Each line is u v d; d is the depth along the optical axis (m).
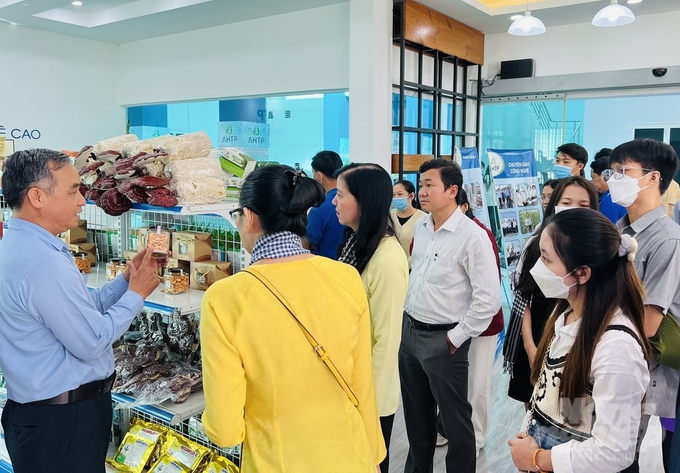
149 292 1.95
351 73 5.01
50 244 1.76
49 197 1.74
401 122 5.15
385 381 1.90
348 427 1.40
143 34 6.82
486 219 5.64
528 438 1.35
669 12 5.34
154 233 1.98
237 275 1.35
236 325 1.29
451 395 2.48
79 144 7.15
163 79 7.02
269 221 1.39
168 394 2.21
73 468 1.83
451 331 2.44
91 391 1.87
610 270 1.25
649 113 9.23
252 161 2.62
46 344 1.76
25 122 6.56
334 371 1.36
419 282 2.59
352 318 1.41
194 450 2.46
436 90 5.75
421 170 2.62
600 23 4.22
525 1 5.61
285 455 1.31
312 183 1.42
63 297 1.69
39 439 1.78
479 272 2.41
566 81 5.93
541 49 6.12
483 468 2.95
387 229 1.96
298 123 6.16
